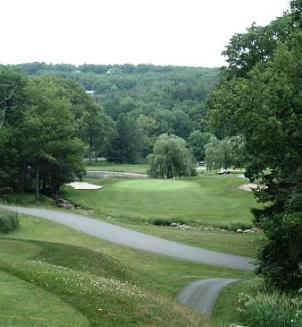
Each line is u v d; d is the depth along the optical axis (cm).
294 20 3241
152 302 1855
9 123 7012
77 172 7619
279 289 2561
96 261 2911
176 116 19888
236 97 2644
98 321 1472
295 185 2656
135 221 5406
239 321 2114
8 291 1639
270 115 2420
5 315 1386
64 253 2942
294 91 2420
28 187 7494
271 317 2002
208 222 5384
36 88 7188
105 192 7462
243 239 4506
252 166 2781
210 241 4378
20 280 1808
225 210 6072
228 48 4175
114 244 4084
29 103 7256
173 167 10212
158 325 1587
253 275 3325
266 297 2184
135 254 3806
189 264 3606
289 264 2570
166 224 5359
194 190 7694
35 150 6738
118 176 11631
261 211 2830
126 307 1666
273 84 2461
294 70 2462
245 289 2695
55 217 5078
